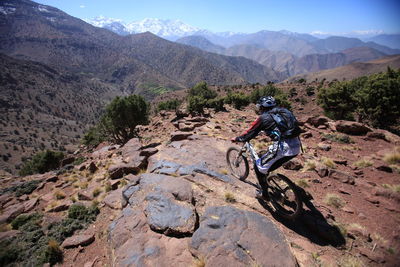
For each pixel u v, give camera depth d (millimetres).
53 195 10477
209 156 8195
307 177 7227
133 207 5777
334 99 33344
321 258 4148
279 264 3838
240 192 5996
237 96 48281
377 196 6180
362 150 10320
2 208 11109
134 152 11680
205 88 79688
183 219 4918
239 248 4102
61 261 5289
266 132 4875
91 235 5902
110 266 4711
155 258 4223
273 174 5051
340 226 4953
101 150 16812
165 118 32375
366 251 4316
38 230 6594
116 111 29625
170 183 6125
